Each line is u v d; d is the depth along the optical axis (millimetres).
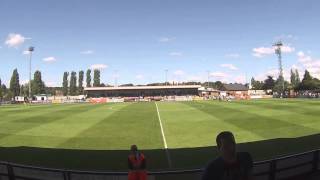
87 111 62438
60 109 69625
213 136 29719
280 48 133250
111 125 39531
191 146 25500
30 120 46188
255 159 19875
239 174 5238
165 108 68250
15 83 174625
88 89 169500
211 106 70000
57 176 11766
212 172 5242
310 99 95188
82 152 24047
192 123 39594
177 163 20203
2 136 32156
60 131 35000
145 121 43219
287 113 47688
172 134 31703
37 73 186875
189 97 138000
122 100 128750
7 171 12812
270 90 176625
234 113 50344
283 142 25219
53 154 23484
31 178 12180
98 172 11633
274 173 12328
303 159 13211
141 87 168750
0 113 59594
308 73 153750
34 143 28172
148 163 20453
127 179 12016
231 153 5203
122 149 25016
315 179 12945
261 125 35500
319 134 28406
